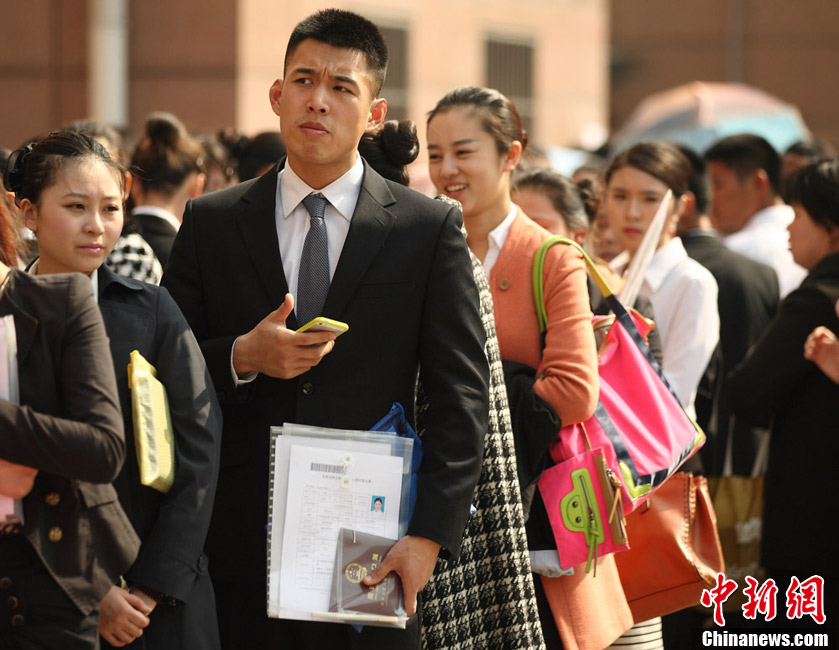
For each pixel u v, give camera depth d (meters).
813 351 7.78
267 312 5.86
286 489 5.53
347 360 5.75
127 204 9.04
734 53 41.12
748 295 10.18
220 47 21.45
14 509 4.73
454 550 5.57
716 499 9.59
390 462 5.61
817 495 8.09
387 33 25.80
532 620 6.30
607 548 6.83
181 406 5.34
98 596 4.89
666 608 7.52
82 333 4.89
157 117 9.27
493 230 7.28
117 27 21.11
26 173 5.57
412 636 5.83
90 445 4.70
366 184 5.93
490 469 6.23
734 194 12.41
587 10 31.45
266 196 5.97
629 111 42.25
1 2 22.30
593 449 6.92
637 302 8.41
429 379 5.84
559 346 6.88
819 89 40.50
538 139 30.27
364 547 5.51
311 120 5.70
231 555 5.82
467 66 27.92
